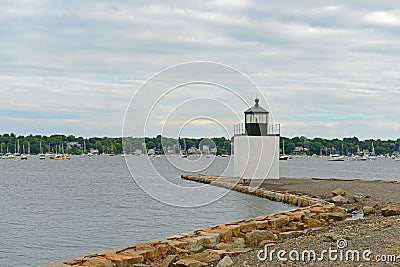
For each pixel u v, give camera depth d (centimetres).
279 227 1775
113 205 3162
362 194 2769
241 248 1457
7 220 2544
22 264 1628
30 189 4719
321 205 2300
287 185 3534
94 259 1238
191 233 1568
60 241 1958
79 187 4941
